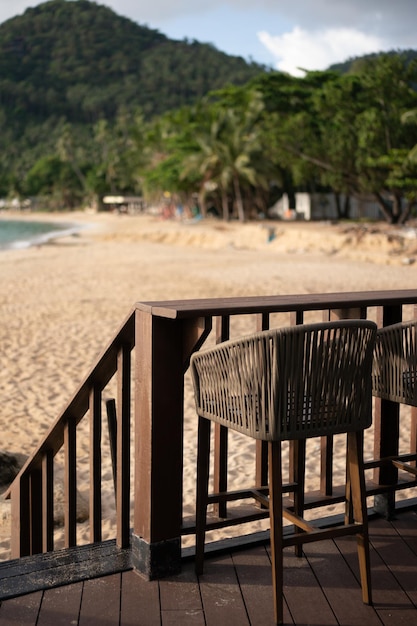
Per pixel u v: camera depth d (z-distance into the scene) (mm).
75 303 15469
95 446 2945
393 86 32562
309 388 2350
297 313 2809
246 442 6312
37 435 6738
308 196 49469
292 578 2688
